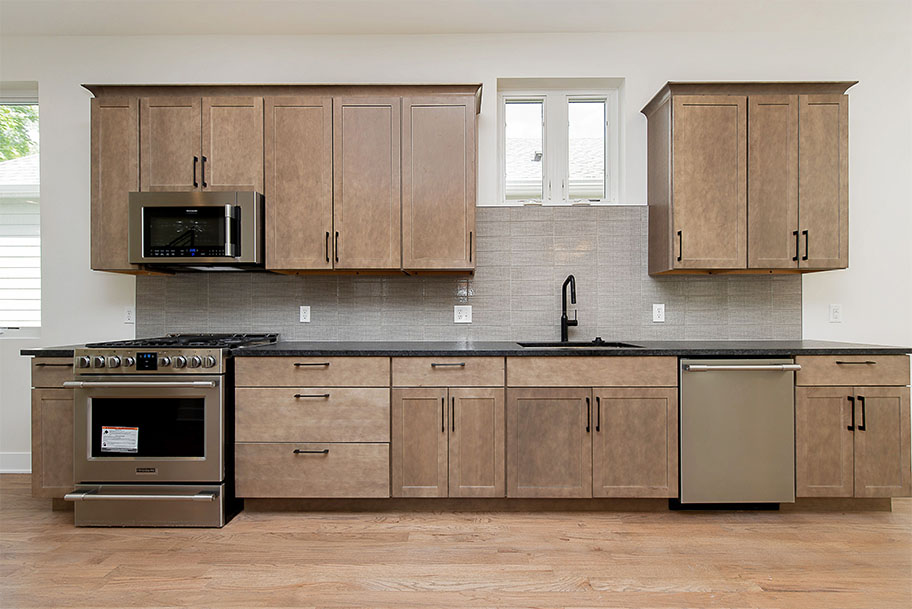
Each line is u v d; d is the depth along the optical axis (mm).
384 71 3102
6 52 3105
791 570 1985
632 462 2508
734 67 3086
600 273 3092
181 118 2754
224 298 3098
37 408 2557
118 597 1799
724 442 2494
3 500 2756
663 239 2822
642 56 3094
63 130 3109
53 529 2396
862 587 1863
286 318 3096
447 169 2746
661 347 2627
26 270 3295
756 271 2895
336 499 2609
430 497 2547
